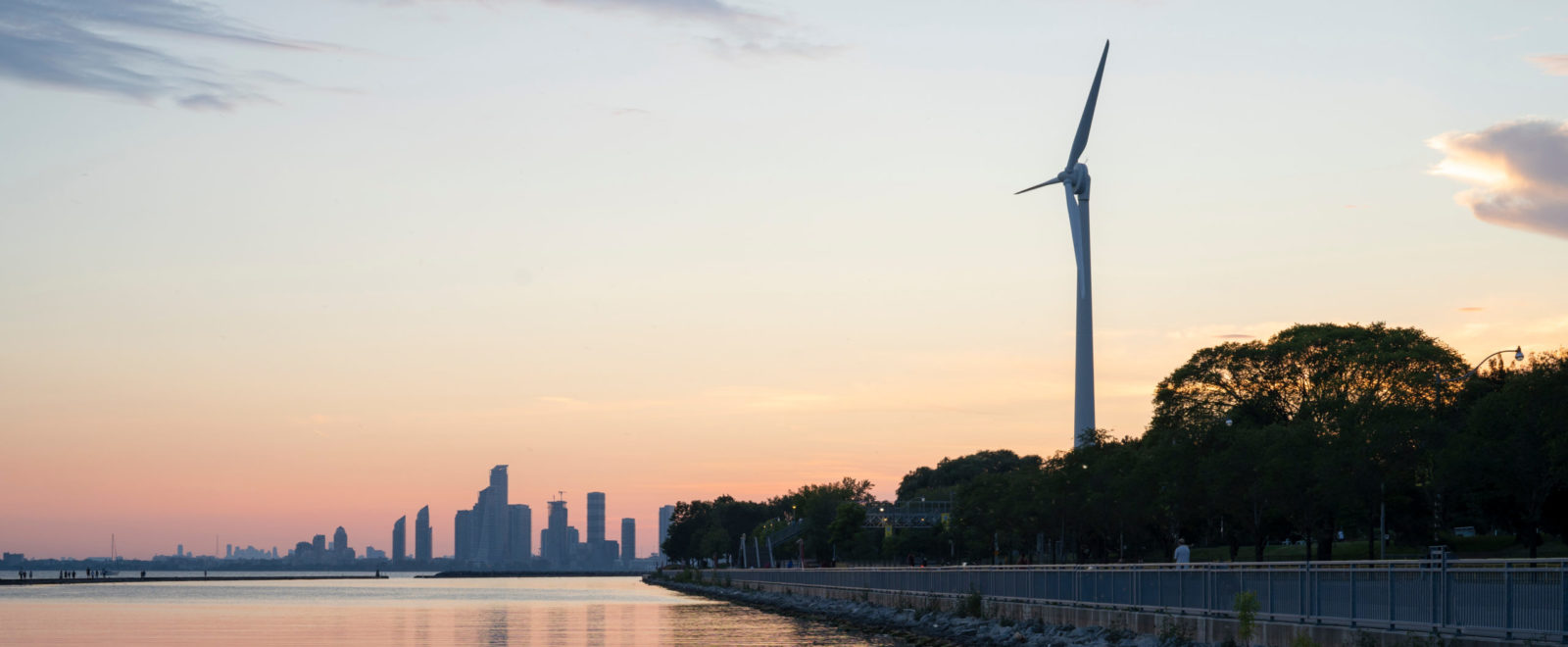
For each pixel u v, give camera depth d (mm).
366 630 110375
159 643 94312
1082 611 70062
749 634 100938
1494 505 88938
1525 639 37125
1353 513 96812
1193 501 105812
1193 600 58188
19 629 111438
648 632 105062
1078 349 165250
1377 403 108875
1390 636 43031
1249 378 130125
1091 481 120500
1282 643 49406
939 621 93312
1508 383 81375
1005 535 143000
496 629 111188
